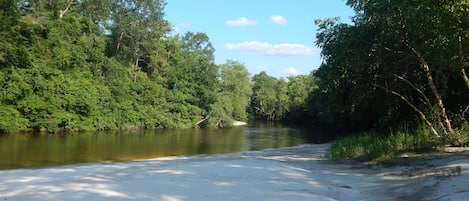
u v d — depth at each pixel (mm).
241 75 99062
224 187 10914
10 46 39062
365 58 19422
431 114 20969
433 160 14891
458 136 18844
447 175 11328
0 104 40281
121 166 18719
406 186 10953
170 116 65250
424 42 17938
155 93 63125
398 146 19172
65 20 51625
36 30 46469
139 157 28172
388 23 17656
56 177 13930
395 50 19188
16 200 8727
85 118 49594
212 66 75688
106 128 53094
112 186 10586
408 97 22547
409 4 16469
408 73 21062
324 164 18281
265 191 10492
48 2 51406
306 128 72250
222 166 16125
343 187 11727
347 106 27188
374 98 25797
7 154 26812
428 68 19375
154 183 11266
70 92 47531
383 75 21453
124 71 58781
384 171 14438
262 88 118625
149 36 65375
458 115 21609
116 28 62406
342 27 20219
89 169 17047
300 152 26984
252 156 24453
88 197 9055
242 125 83375
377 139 21672
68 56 48719
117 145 35625
